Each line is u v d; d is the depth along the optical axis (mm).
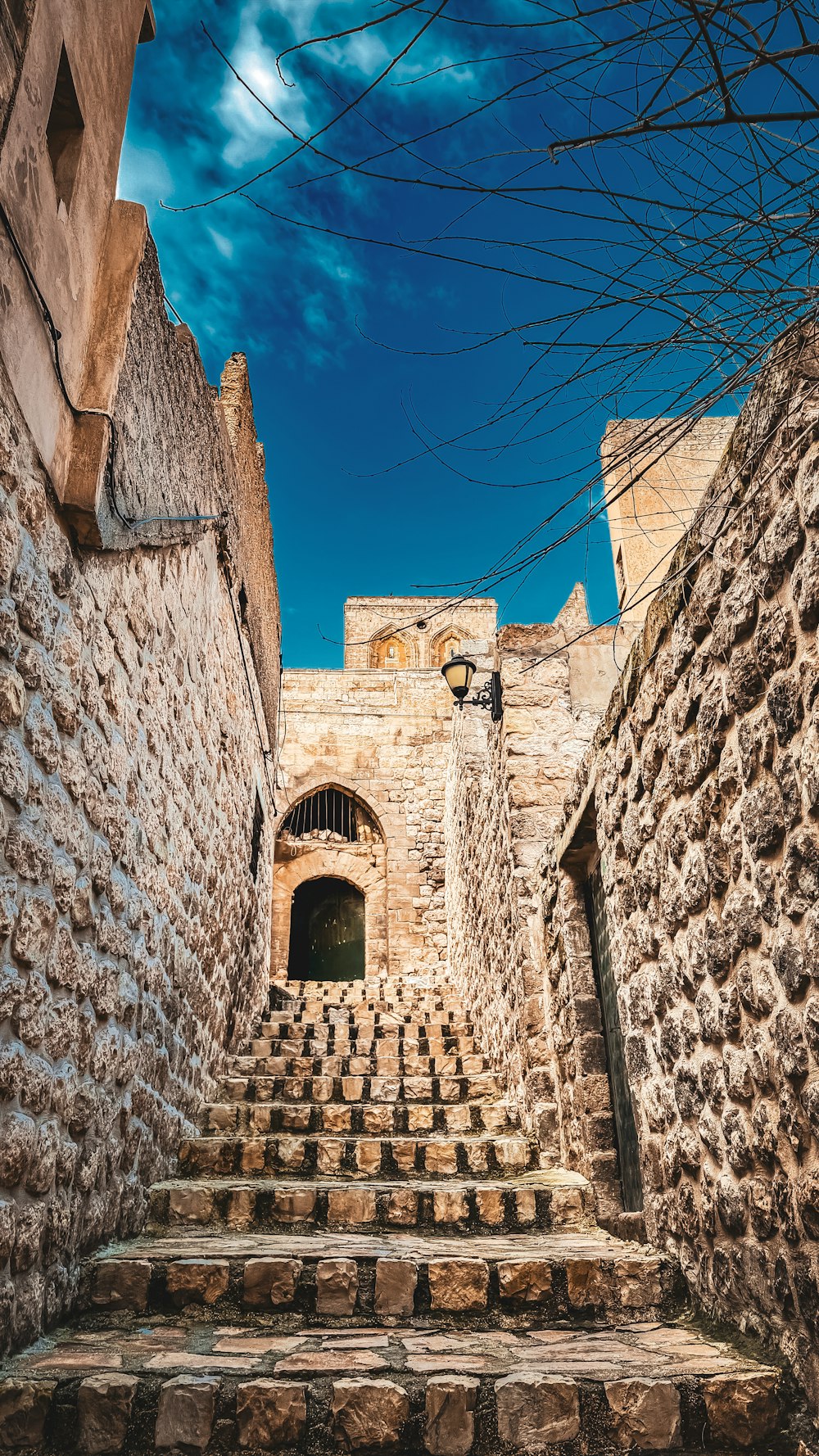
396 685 14352
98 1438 2191
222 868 5781
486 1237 3754
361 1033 7195
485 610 24828
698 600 2828
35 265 2576
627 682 3557
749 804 2496
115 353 3033
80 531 2906
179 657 4539
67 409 2855
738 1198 2586
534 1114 4844
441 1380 2328
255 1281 3004
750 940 2496
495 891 6422
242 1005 6645
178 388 4398
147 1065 3828
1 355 2367
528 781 5762
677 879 3057
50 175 2674
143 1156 3744
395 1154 4539
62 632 2818
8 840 2379
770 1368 2322
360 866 13430
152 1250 3205
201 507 5094
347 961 14000
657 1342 2684
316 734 13969
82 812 2975
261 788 8289
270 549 9336
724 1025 2676
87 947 3008
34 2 2502
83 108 2941
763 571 2395
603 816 3990
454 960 10320
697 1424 2230
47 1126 2637
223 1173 4375
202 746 5176
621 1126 4070
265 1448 2215
